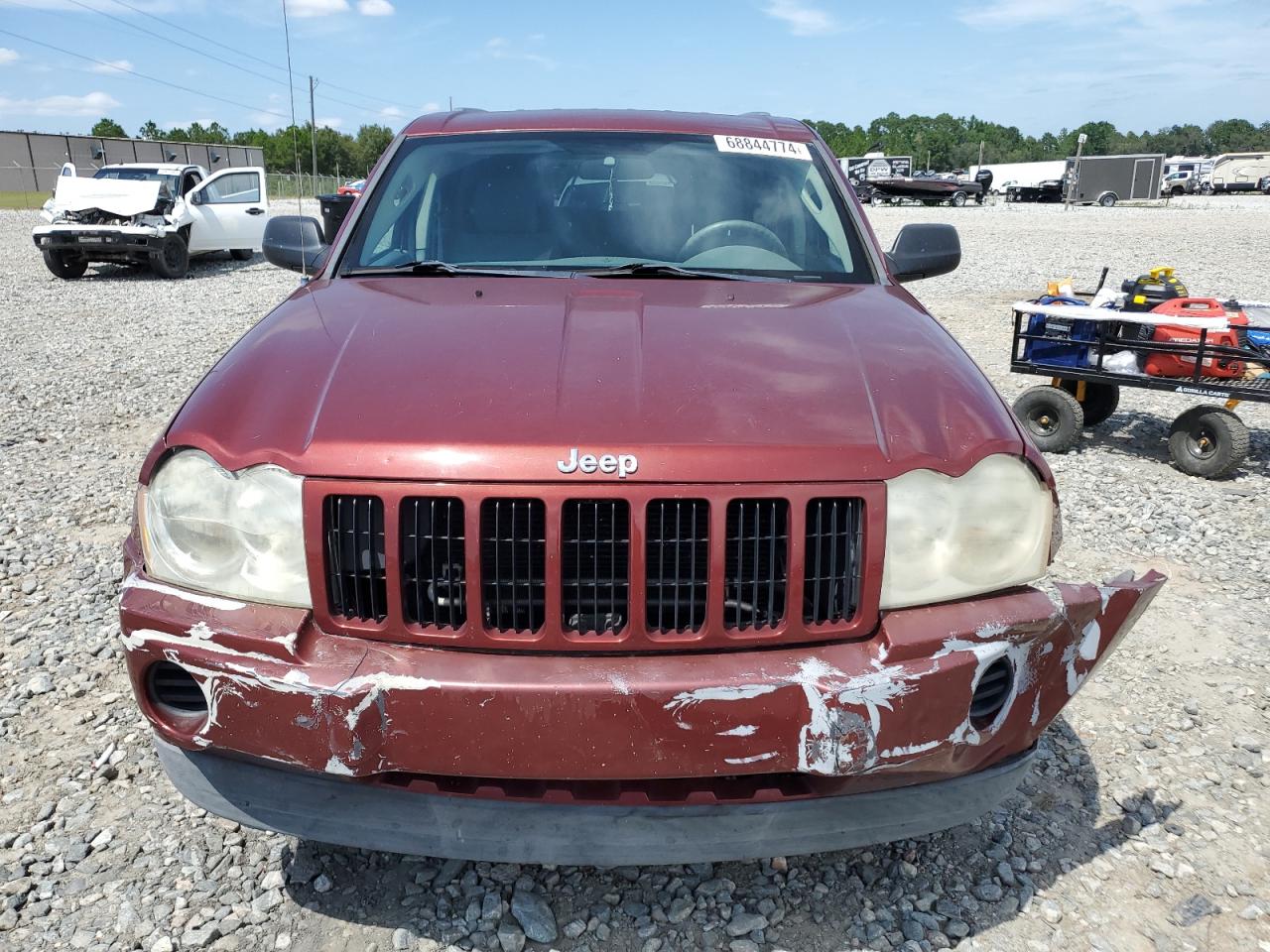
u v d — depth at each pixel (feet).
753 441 6.01
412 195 10.36
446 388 6.49
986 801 6.54
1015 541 6.40
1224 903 7.54
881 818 6.29
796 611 5.97
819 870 7.86
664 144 10.84
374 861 7.84
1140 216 109.19
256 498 6.10
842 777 6.00
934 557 6.17
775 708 5.75
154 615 6.13
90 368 28.27
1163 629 12.28
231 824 8.27
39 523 15.70
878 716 5.80
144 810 8.46
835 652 6.01
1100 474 19.21
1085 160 154.71
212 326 36.19
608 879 7.72
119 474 18.47
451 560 5.91
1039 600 6.40
